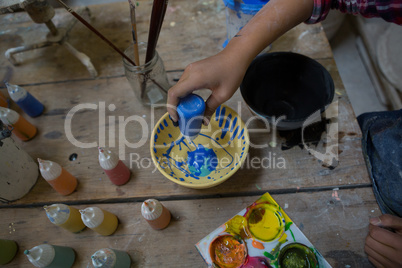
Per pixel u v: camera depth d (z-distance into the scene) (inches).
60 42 39.4
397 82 55.2
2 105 36.6
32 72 40.4
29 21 44.8
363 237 27.0
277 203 29.0
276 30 26.7
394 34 58.0
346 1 27.7
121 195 30.6
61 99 37.7
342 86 35.2
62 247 27.1
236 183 30.3
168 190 30.5
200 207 29.5
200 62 24.7
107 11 44.7
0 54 42.1
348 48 67.2
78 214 28.2
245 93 29.9
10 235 29.7
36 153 34.0
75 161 33.1
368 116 33.9
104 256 24.2
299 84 33.9
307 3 26.9
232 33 37.4
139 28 42.6
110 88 37.9
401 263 23.8
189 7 43.7
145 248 28.0
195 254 27.3
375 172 30.4
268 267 25.9
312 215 28.3
